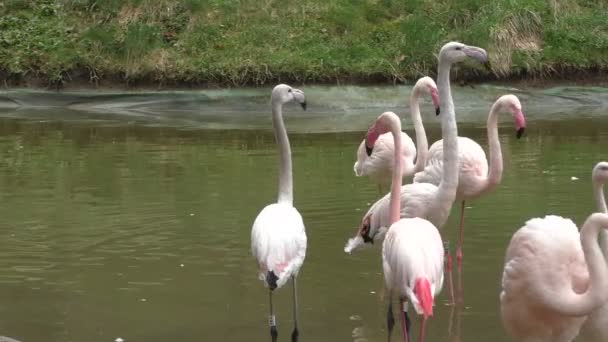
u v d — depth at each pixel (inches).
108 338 229.1
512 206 346.6
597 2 732.7
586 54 681.6
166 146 481.4
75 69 653.3
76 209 349.1
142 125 556.7
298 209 347.6
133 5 694.5
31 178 402.9
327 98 629.6
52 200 363.3
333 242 307.9
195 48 666.8
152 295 260.2
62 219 335.6
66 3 703.7
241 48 666.8
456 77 657.0
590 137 499.8
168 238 311.6
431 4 708.7
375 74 650.8
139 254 295.7
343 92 635.5
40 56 657.0
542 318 201.6
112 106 631.2
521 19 688.4
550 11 708.7
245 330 235.6
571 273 196.9
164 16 689.6
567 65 671.8
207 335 231.6
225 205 352.8
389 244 213.0
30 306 251.3
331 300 257.6
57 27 682.2
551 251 193.9
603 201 220.4
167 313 246.7
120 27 681.6
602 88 653.3
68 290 263.4
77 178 402.3
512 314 204.5
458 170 273.7
